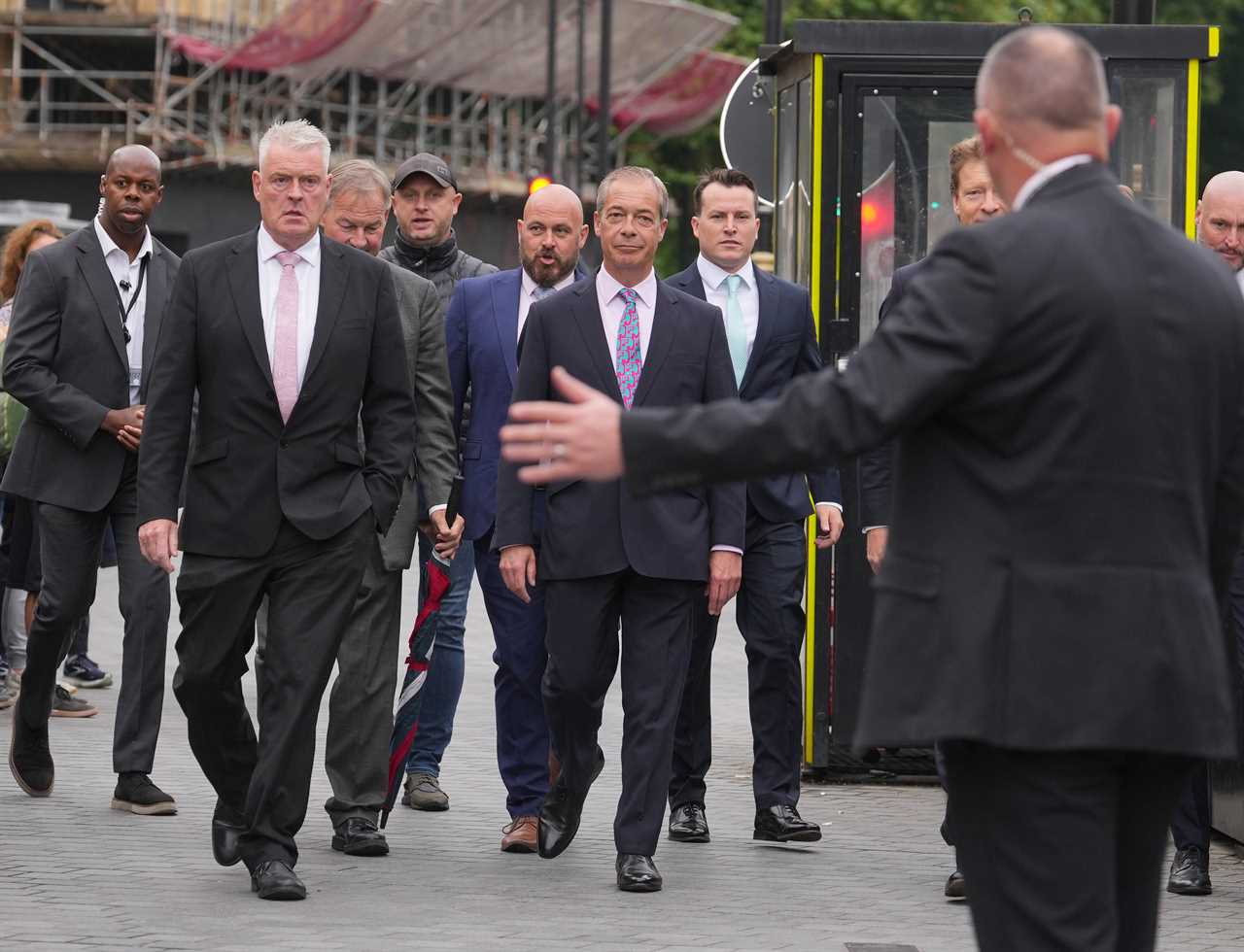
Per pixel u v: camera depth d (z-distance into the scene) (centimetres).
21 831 998
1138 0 1454
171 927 805
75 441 1055
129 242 1097
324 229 1062
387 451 880
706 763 1027
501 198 5403
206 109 5038
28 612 1438
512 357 1023
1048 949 494
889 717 500
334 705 976
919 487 504
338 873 919
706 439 490
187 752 1248
